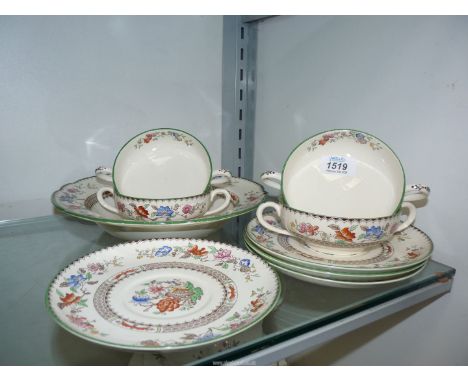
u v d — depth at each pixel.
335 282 0.43
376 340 0.67
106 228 0.57
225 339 0.36
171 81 0.77
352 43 0.61
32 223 0.69
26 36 0.63
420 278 0.48
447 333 0.55
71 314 0.39
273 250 0.47
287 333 0.40
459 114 0.49
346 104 0.63
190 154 0.67
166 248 0.52
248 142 0.85
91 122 0.71
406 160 0.56
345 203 0.55
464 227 0.50
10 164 0.66
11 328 0.43
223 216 0.54
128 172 0.64
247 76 0.83
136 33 0.72
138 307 0.42
